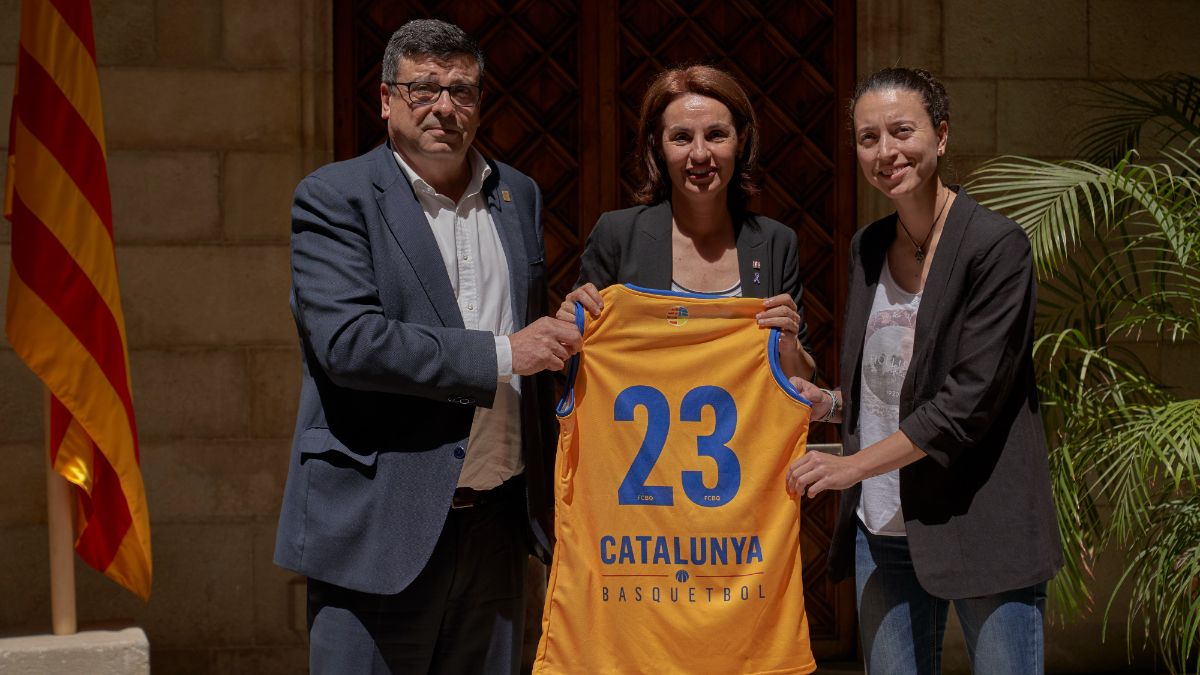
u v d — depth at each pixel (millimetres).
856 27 5254
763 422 2871
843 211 5301
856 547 3021
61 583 3941
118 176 4855
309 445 2756
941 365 2766
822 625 5355
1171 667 4219
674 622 2820
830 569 3062
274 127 4930
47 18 3820
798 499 2855
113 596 4855
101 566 3979
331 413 2756
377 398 2752
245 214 4922
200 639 4910
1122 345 5211
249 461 4934
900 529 2906
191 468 4906
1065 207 4070
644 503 2846
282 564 2764
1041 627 2822
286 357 4949
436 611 2760
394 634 2734
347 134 5090
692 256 3121
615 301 2852
